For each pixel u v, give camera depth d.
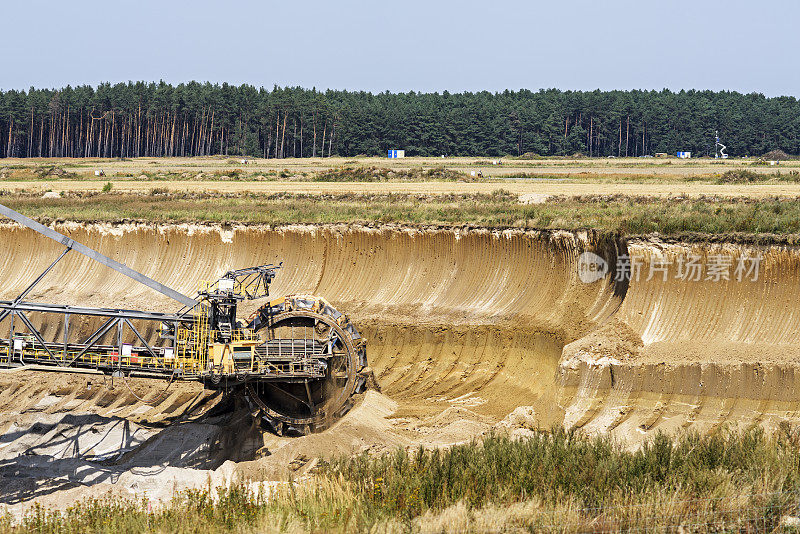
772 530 31.75
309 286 86.88
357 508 35.91
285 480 47.09
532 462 40.41
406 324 75.56
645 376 55.94
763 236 59.41
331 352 62.88
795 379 50.41
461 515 33.50
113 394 70.12
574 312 67.19
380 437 56.97
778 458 37.84
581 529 32.25
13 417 63.50
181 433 60.22
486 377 69.31
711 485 35.19
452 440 55.50
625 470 38.53
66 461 56.25
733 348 55.44
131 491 48.94
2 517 40.72
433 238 81.81
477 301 76.12
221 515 37.34
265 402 61.59
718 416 52.28
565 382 58.03
